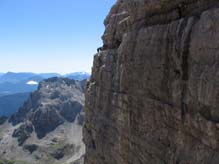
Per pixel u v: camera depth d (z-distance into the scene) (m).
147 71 24.17
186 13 21.48
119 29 32.41
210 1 19.31
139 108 25.83
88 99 40.03
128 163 28.50
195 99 18.92
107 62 34.12
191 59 19.30
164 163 22.52
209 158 17.70
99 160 36.72
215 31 17.53
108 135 33.28
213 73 17.31
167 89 22.09
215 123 17.20
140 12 26.28
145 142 25.17
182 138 20.66
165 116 22.44
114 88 31.50
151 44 23.72
